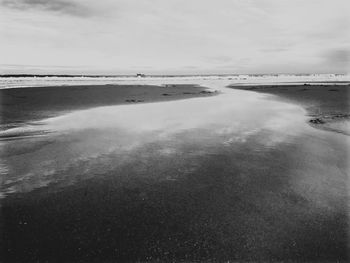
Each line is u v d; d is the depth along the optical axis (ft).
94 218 10.98
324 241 9.69
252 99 55.01
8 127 27.22
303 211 11.56
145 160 17.63
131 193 13.08
